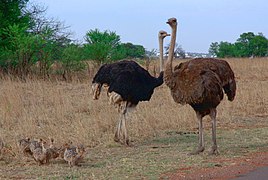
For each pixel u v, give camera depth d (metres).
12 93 23.52
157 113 20.38
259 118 21.62
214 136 14.45
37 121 19.53
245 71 43.09
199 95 13.92
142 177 11.98
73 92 27.09
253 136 17.42
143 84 16.22
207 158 14.02
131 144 16.27
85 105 22.42
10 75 31.30
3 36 35.56
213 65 14.39
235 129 19.06
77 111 21.80
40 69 34.09
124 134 16.19
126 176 12.09
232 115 21.95
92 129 17.45
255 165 13.15
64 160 13.88
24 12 39.16
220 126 19.78
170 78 14.38
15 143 15.27
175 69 14.49
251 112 22.72
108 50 38.16
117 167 13.05
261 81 34.34
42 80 31.14
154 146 16.06
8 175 12.44
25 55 34.00
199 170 12.65
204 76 13.98
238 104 23.42
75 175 12.24
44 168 13.09
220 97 14.28
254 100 24.83
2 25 35.88
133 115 19.58
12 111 20.39
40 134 17.08
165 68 14.49
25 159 14.16
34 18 40.00
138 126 18.20
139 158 14.20
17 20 37.53
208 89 13.91
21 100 22.98
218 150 14.93
